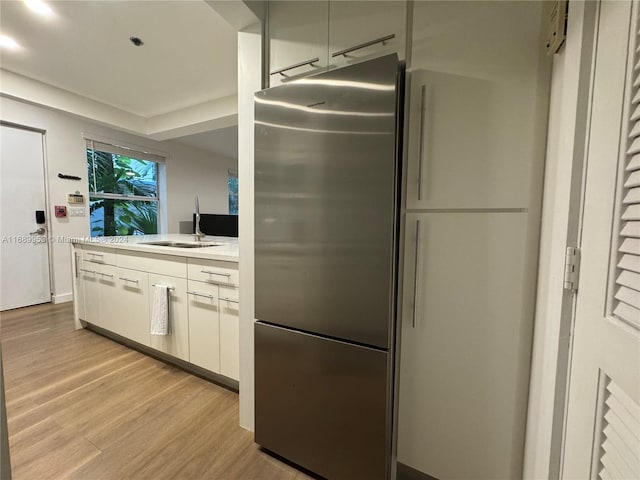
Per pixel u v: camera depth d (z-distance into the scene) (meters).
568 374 0.74
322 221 1.17
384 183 1.04
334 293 1.16
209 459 1.35
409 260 1.14
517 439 1.04
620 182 0.55
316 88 1.15
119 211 4.41
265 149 1.28
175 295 2.04
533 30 0.94
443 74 1.05
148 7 1.72
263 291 1.33
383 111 1.03
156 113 3.44
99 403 1.73
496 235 1.02
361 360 1.12
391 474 1.16
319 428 1.23
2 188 3.15
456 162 1.06
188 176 5.47
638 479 0.47
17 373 2.04
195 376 2.04
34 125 3.31
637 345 0.48
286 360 1.29
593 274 0.63
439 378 1.13
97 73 2.51
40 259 3.44
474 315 1.06
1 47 2.14
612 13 0.59
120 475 1.26
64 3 1.68
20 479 1.22
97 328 2.79
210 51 2.17
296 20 1.30
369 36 1.15
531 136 0.95
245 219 1.46
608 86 0.60
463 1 1.02
